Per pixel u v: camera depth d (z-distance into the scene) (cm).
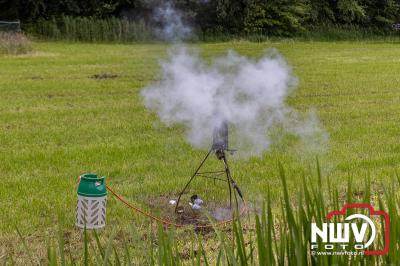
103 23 2966
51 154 697
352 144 765
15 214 487
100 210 448
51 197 534
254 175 602
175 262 246
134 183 583
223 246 227
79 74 1563
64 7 3200
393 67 1850
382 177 584
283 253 221
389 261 218
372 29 3825
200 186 569
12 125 890
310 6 3609
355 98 1195
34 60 1928
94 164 657
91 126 879
